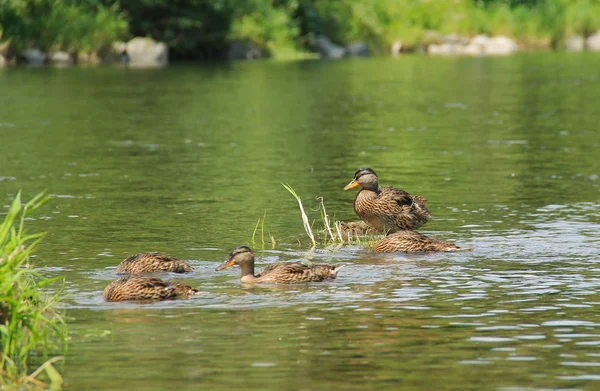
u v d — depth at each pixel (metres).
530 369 10.89
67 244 17.66
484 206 21.09
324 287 14.58
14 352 11.52
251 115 38.62
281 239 18.25
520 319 12.81
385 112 39.84
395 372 10.80
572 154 28.58
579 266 15.78
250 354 11.41
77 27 64.44
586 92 47.44
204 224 19.45
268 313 13.15
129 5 69.81
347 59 72.75
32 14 64.06
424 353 11.43
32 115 38.22
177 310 13.33
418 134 33.25
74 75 56.00
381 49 81.31
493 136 32.72
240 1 73.81
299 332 12.26
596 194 22.36
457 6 86.88
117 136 32.66
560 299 13.80
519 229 18.73
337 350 11.54
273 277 14.88
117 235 18.44
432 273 15.41
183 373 10.80
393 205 18.75
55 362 11.23
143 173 25.53
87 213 20.50
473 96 46.09
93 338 12.07
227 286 14.70
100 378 10.70
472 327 12.45
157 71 59.72
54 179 24.69
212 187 23.52
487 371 10.83
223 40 72.25
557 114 38.97
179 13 71.06
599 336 12.06
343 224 19.25
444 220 19.70
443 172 25.62
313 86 50.81
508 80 54.62
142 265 15.49
